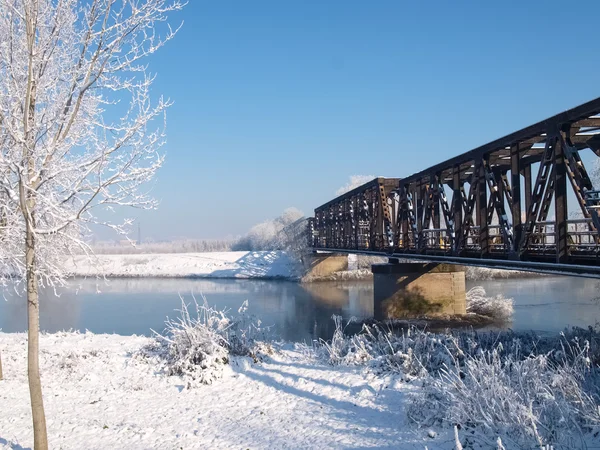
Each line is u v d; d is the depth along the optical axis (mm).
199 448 8359
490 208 19453
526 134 15688
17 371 13828
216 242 117250
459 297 31188
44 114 8117
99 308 36969
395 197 35719
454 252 22406
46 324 30219
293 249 67375
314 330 26094
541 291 40031
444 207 23719
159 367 13812
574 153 13359
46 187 8156
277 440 8594
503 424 7195
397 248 30141
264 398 11305
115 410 10750
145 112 8102
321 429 9016
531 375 8289
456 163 21969
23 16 7605
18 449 8211
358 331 27547
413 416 8742
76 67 8297
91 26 8125
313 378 12336
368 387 11258
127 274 69562
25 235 8242
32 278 7652
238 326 15750
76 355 15328
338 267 61281
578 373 8359
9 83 7996
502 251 18859
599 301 32000
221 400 11320
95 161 8023
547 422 6992
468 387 8305
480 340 14625
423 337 13844
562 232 13789
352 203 44094
